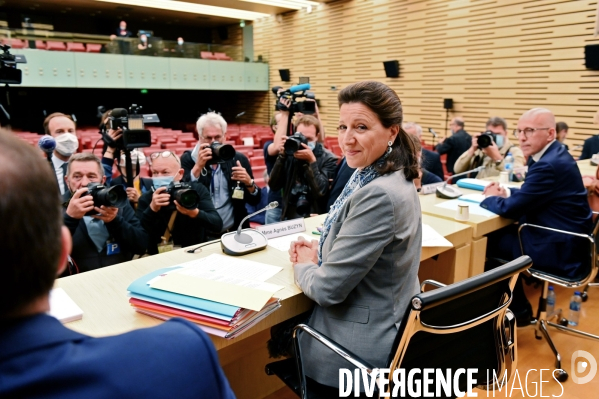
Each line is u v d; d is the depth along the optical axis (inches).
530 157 103.4
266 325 51.8
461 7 305.6
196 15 518.0
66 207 80.0
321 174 109.2
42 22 521.7
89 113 534.9
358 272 48.2
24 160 18.6
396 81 360.8
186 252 68.7
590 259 89.9
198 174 99.9
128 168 97.8
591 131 246.5
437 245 74.2
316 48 432.1
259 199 111.9
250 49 503.2
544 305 94.2
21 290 18.3
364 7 378.0
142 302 49.0
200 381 20.4
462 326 45.9
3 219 17.5
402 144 52.6
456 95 317.4
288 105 110.6
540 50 265.4
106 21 553.0
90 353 18.9
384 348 49.2
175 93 588.4
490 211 98.7
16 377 17.3
